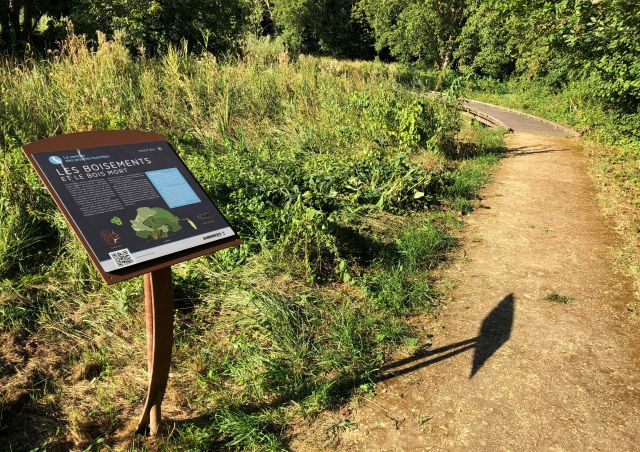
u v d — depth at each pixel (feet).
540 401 11.08
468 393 11.24
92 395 10.35
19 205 15.38
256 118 30.58
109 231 7.75
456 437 10.04
